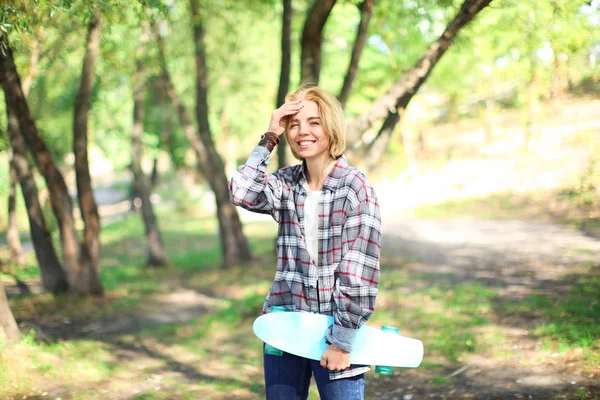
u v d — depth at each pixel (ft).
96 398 14.99
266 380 6.85
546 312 20.11
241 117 77.51
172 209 101.50
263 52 53.31
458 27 19.86
